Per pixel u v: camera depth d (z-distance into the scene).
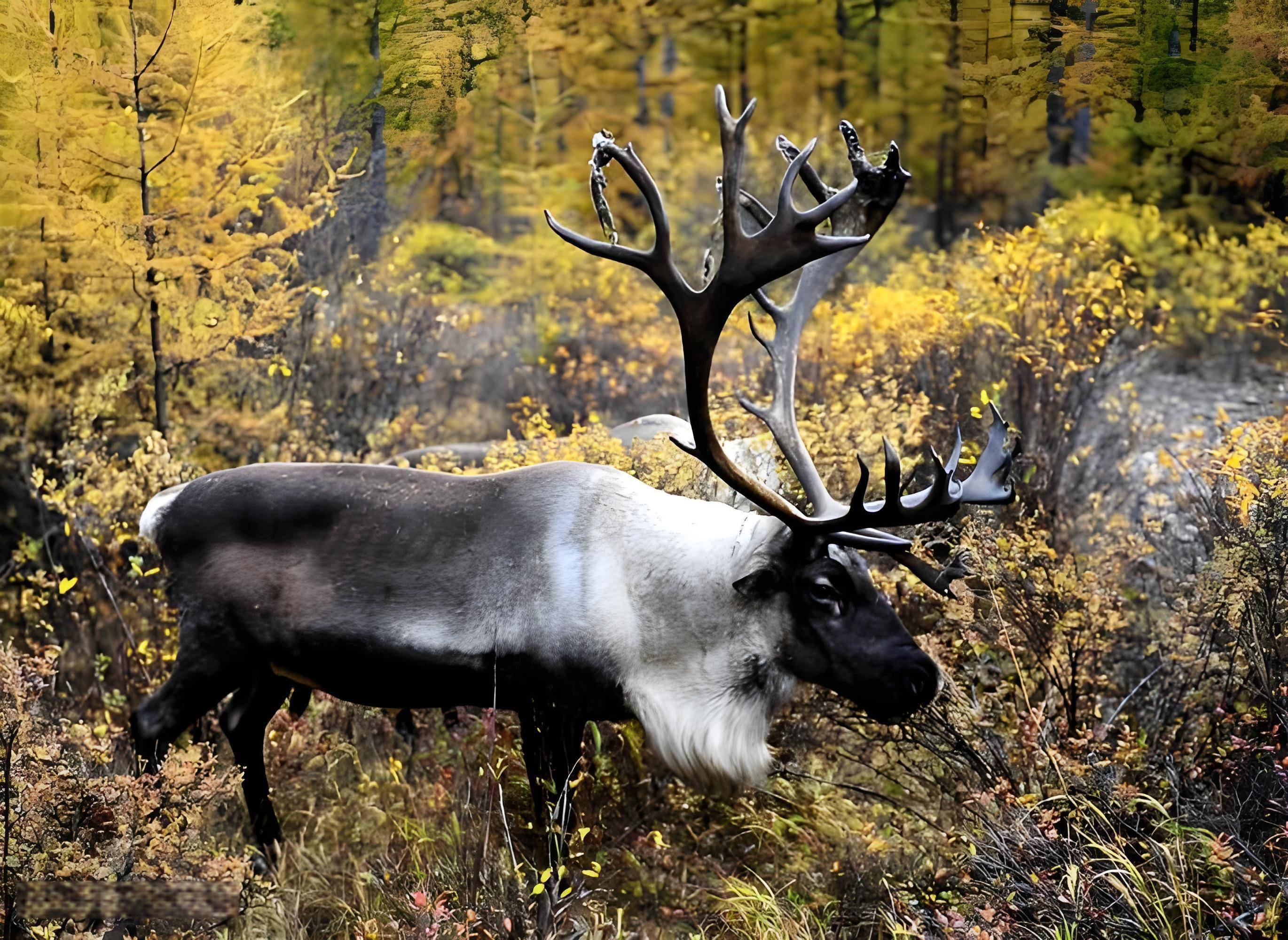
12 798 5.44
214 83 9.13
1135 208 16.52
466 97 12.89
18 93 8.73
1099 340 10.02
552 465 6.48
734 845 7.15
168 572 6.55
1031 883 5.58
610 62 21.83
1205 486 8.55
